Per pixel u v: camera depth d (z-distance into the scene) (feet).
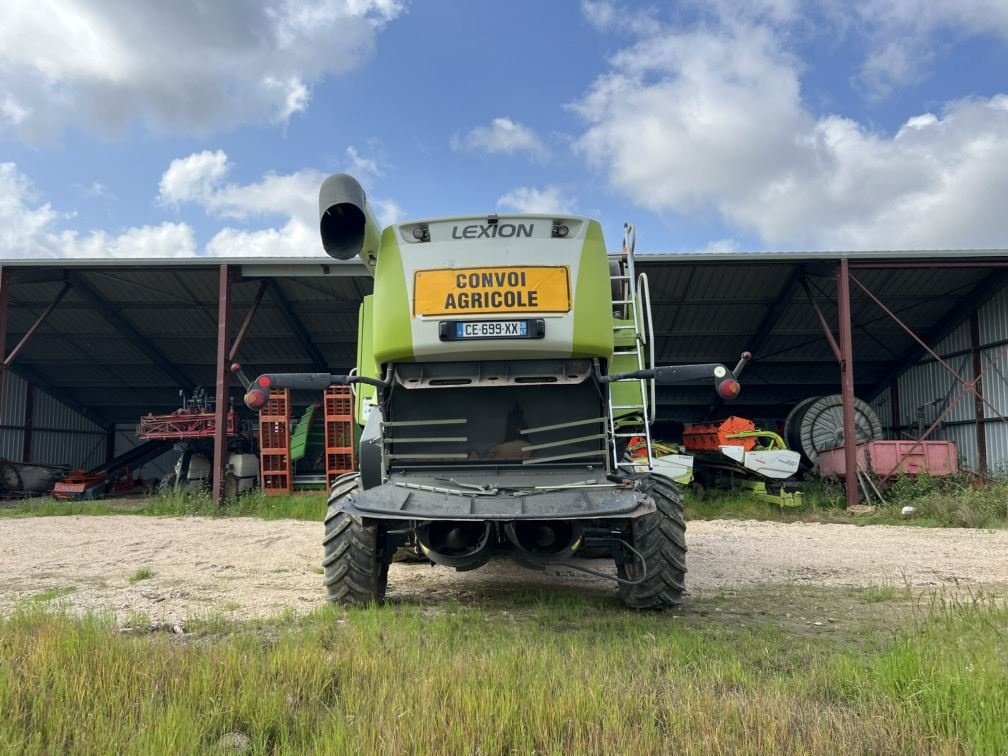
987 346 69.36
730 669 13.80
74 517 54.54
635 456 24.09
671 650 15.29
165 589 24.44
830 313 71.92
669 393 87.66
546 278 19.84
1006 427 66.44
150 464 104.12
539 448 20.86
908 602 21.91
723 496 62.75
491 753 9.94
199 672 12.51
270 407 62.34
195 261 62.54
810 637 17.56
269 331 78.07
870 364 81.76
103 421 103.30
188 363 86.22
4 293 63.16
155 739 9.91
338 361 83.87
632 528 20.40
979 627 16.63
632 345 23.97
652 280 66.49
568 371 20.51
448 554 19.15
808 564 30.22
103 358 86.28
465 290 19.79
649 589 20.04
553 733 10.50
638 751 9.79
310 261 62.28
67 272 66.64
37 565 29.99
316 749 9.75
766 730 10.50
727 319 72.69
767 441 61.82
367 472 21.11
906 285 68.44
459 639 16.22
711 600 22.43
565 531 18.90
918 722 10.90
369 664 13.37
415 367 20.61
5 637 14.67
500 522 18.25
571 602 21.52
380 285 20.51
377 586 20.74
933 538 39.99
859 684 12.66
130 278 68.90
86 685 11.80
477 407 21.25
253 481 67.36
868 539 39.60
